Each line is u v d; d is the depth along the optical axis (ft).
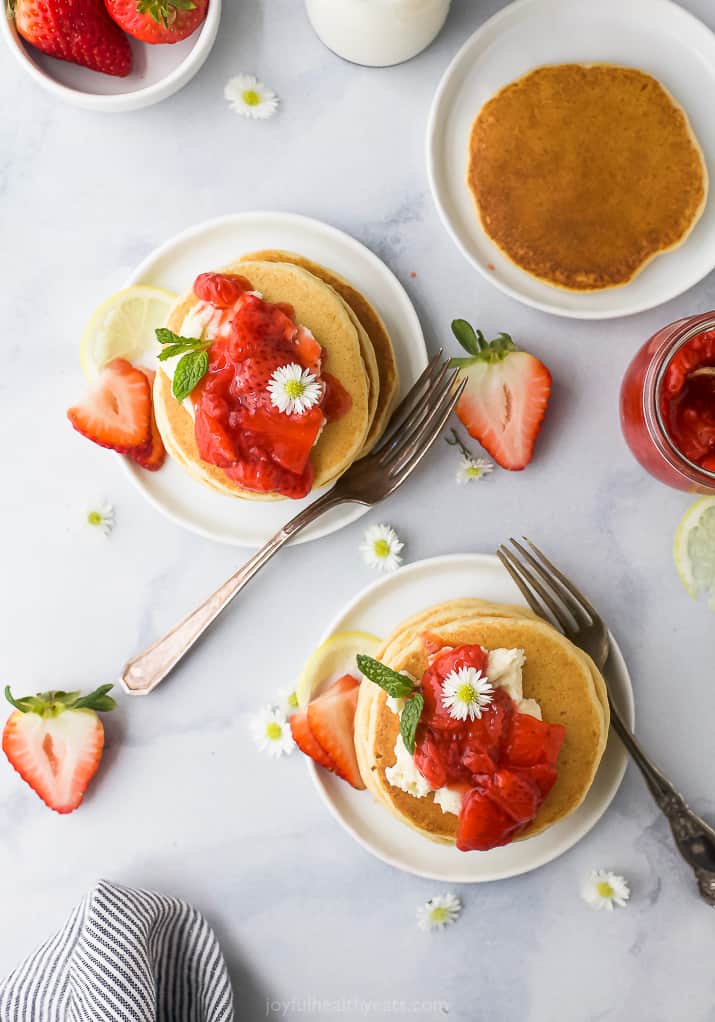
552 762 1.89
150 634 2.10
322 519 2.05
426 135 2.04
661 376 1.93
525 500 2.09
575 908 2.10
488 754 1.87
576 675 1.96
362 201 2.08
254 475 1.89
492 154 2.04
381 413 2.02
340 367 1.95
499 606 2.02
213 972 2.07
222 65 2.07
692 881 2.10
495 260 2.07
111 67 2.03
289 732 2.09
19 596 2.11
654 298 2.06
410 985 2.11
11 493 2.11
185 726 2.11
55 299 2.10
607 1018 2.10
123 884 2.11
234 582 2.04
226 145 2.08
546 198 2.05
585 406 2.09
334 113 2.08
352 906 2.11
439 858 2.05
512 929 2.10
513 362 2.04
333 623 2.04
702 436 1.97
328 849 2.11
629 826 2.09
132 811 2.11
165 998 2.08
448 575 2.06
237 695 2.10
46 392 2.10
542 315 2.08
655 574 2.09
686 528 2.08
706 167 2.04
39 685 2.11
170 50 2.05
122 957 2.01
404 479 2.02
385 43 1.99
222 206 2.09
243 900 2.11
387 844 2.06
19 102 2.08
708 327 1.92
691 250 2.06
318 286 1.96
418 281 2.09
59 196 2.09
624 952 2.10
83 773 2.08
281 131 2.08
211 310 1.92
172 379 1.94
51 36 1.98
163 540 2.10
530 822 1.94
